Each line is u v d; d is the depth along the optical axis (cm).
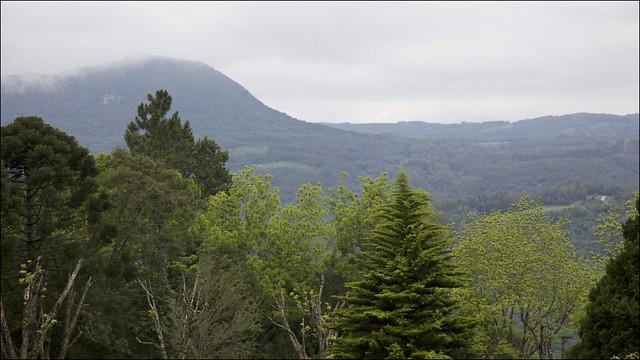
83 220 3206
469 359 2333
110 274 3225
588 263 3416
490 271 3244
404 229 2320
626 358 1995
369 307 2255
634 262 2305
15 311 2970
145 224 3425
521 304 3244
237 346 3206
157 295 3369
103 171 3550
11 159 2978
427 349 2188
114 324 3284
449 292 2478
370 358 2211
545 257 3309
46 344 3120
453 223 3422
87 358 3356
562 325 3556
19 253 2956
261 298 3459
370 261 2381
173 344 3209
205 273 3069
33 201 3077
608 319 2267
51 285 3077
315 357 3519
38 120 3159
